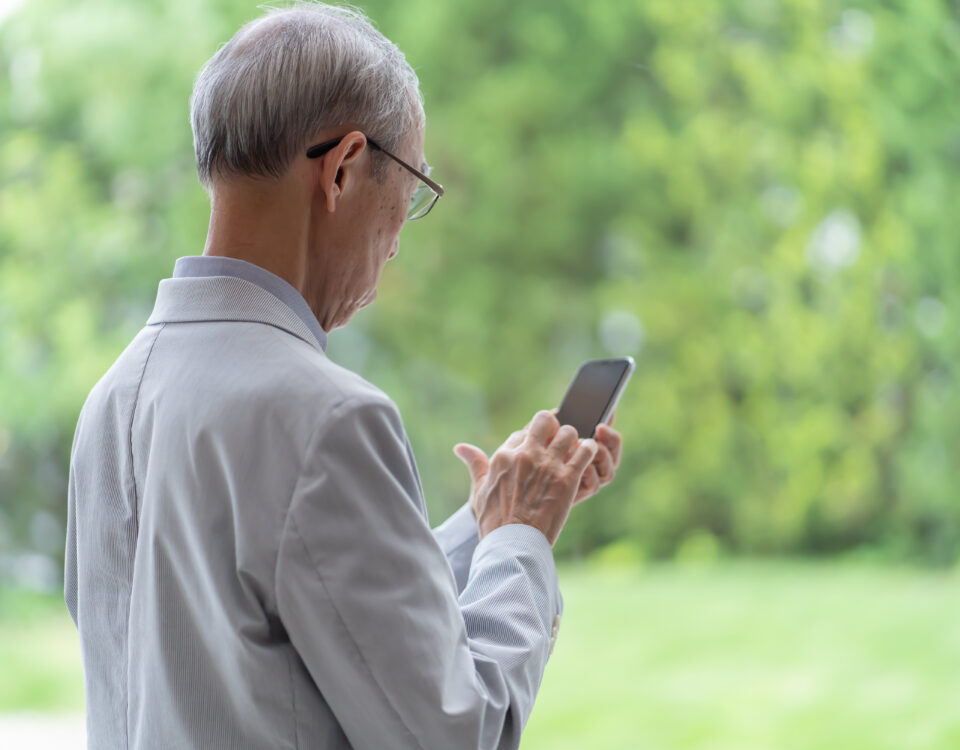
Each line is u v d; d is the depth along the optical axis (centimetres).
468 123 1166
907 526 1187
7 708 719
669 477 1223
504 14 1174
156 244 1081
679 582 1112
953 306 1188
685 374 1227
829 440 1192
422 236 1175
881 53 1197
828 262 1224
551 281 1218
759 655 864
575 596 1084
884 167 1207
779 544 1203
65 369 1052
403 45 1152
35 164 1078
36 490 1073
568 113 1197
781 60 1216
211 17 1034
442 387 1204
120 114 1034
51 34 1042
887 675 807
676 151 1212
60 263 1066
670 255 1237
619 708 784
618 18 1200
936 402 1189
